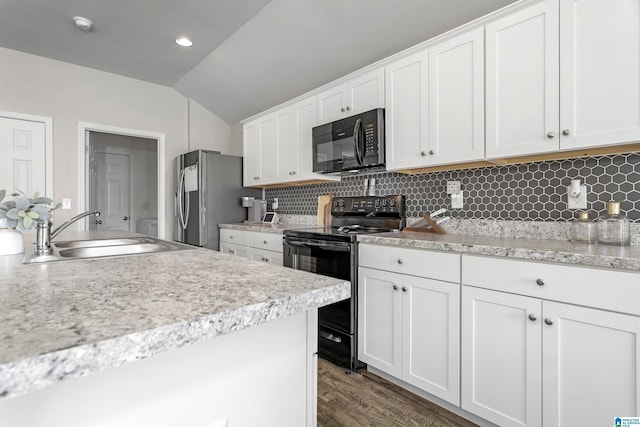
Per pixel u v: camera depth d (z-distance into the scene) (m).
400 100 2.19
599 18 1.41
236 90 3.79
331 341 2.26
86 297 0.68
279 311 0.67
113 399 0.60
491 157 1.75
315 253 2.37
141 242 1.94
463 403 1.59
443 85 1.96
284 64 3.13
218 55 3.32
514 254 1.41
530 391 1.37
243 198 3.84
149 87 4.02
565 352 1.28
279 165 3.31
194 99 4.29
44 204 1.33
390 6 2.22
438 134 1.98
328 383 1.99
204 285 0.78
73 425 0.57
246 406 0.77
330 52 2.80
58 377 0.43
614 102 1.37
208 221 3.70
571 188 1.74
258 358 0.79
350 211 2.81
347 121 2.48
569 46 1.49
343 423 1.62
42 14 2.64
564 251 1.30
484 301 1.51
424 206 2.44
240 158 3.96
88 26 2.79
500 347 1.46
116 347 0.47
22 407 0.52
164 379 0.66
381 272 1.96
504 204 2.03
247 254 3.26
